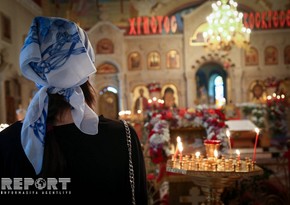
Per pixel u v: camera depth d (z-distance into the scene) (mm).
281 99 11430
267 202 4293
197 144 5086
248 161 2805
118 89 15438
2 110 9781
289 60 15039
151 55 15562
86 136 957
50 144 914
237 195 4207
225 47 11258
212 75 17438
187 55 15422
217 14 11102
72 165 927
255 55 15195
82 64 947
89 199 926
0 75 9828
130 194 963
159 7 15633
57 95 963
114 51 15445
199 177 2732
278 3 15141
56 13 15312
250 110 10727
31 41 949
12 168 908
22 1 11859
